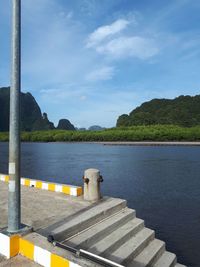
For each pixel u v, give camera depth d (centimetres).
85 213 920
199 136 9944
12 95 740
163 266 835
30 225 825
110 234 870
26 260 698
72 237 796
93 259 633
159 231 1330
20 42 754
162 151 6512
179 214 1597
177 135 10162
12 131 736
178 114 15112
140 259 812
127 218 980
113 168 3691
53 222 847
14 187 744
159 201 1902
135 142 10306
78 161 4647
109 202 1052
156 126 12319
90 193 1090
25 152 6894
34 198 1126
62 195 1173
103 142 11244
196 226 1397
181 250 1128
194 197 2022
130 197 2025
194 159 4653
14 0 743
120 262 748
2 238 729
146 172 3294
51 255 659
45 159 5031
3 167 3984
